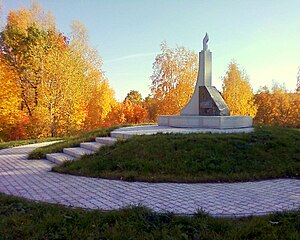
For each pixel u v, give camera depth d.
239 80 33.91
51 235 3.31
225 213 4.05
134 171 6.63
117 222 3.60
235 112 33.28
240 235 3.28
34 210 4.13
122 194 5.16
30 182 6.23
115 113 35.53
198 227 3.51
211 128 11.02
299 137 9.45
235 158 7.15
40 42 23.44
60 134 22.11
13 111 20.86
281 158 7.38
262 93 43.84
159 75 27.77
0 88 19.89
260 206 4.39
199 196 4.98
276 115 41.31
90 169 7.08
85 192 5.32
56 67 21.47
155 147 7.72
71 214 3.94
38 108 21.48
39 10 25.88
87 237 3.27
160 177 6.22
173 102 26.97
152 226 3.54
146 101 48.75
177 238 3.21
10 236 3.29
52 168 7.68
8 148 13.45
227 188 5.54
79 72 23.67
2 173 7.33
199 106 12.65
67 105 22.27
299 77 37.94
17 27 23.72
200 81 12.73
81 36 28.44
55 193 5.29
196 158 7.09
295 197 4.90
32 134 21.41
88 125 27.91
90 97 28.23
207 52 12.62
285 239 3.19
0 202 4.55
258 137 8.54
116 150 7.91
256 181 6.13
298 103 39.94
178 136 8.49
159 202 4.64
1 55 22.84
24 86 22.94
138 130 11.27
